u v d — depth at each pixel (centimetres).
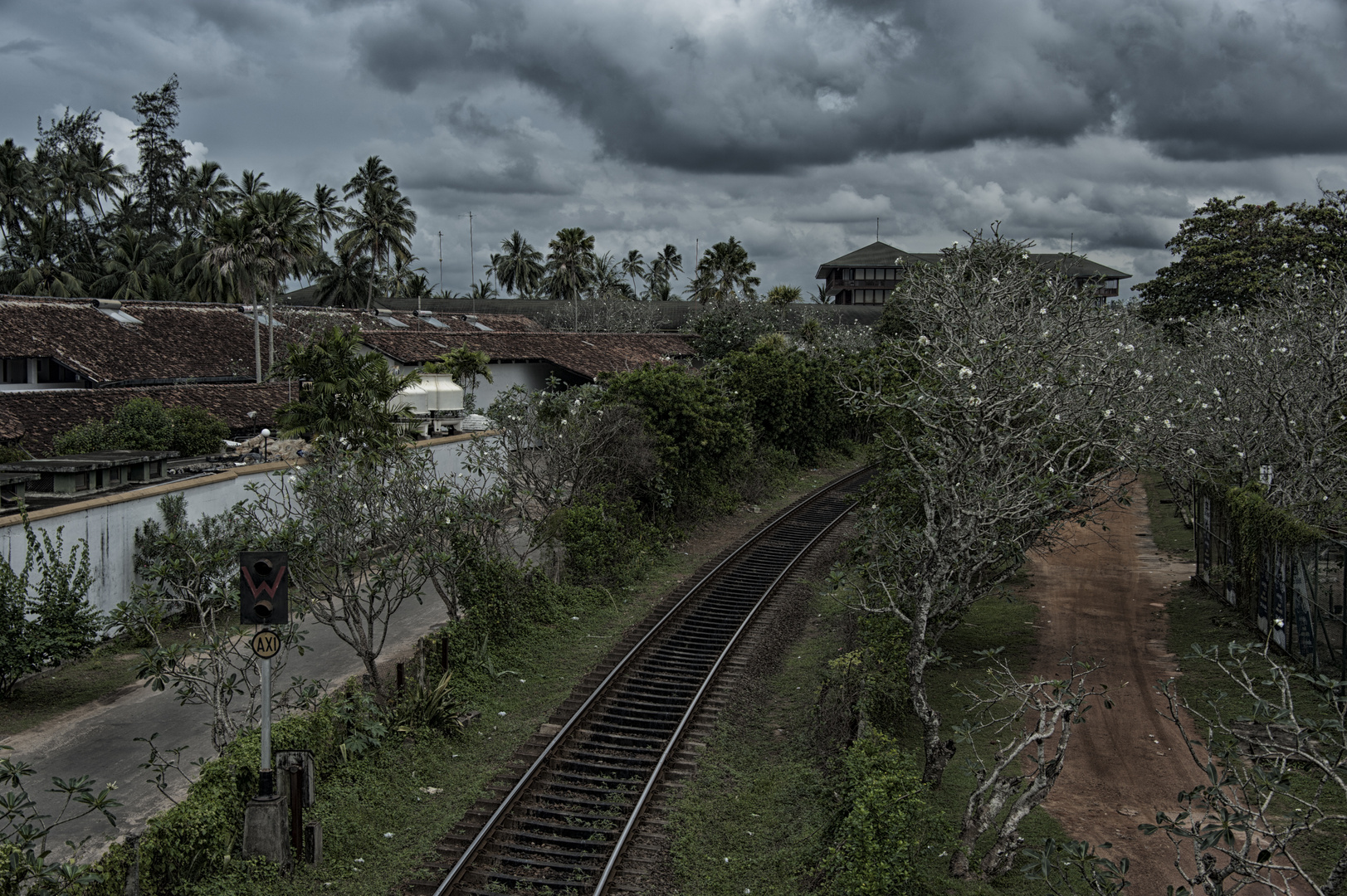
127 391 2923
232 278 4719
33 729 1397
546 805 1209
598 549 2281
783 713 1559
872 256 9206
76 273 6500
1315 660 1523
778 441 4212
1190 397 2027
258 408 3155
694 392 2986
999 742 1405
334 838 1078
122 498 1830
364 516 1491
